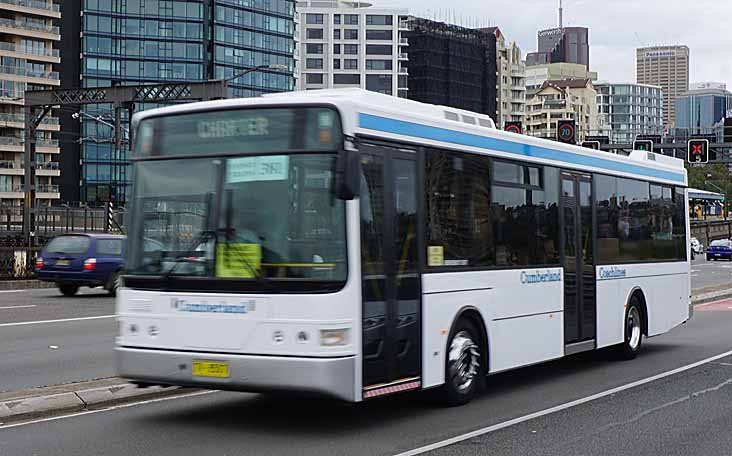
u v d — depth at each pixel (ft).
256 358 28.27
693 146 149.59
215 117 29.96
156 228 30.48
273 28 443.73
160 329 29.96
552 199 41.16
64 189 388.37
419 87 526.98
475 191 35.40
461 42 536.83
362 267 28.71
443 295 32.94
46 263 88.12
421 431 30.07
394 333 30.25
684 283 55.67
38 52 365.61
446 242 33.40
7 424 30.78
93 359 46.06
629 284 48.39
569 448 27.86
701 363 47.88
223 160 29.63
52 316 68.18
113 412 33.14
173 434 29.37
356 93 30.50
